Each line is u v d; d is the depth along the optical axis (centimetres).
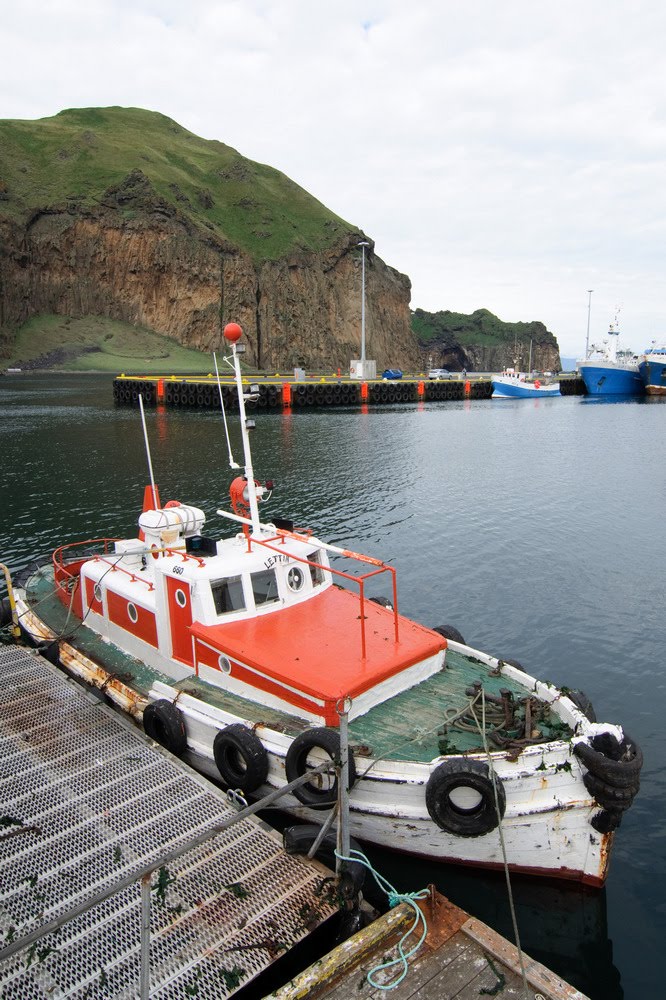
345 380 10950
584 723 869
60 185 16850
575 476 3838
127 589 1207
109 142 19238
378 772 837
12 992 630
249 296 17375
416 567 2202
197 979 646
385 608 1149
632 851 980
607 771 778
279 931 697
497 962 662
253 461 4091
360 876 752
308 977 635
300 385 8850
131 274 16438
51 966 655
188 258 16588
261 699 979
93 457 4081
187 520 1266
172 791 905
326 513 2888
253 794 945
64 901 729
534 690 990
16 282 15312
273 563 1100
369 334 19975
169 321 16688
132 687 1124
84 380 11994
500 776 803
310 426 6272
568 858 840
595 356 12031
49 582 1638
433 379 12088
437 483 3578
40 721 1074
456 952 674
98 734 1038
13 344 14812
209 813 865
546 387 11050
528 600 1922
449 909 722
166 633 1123
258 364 17538
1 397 8538
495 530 2652
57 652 1293
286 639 1018
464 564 2234
